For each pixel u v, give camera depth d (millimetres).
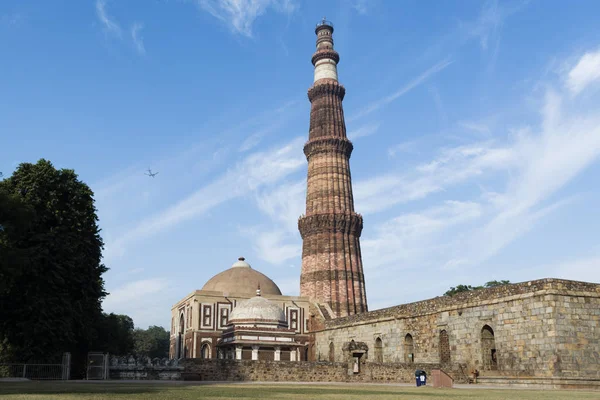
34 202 47938
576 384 38875
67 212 50719
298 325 81438
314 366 45156
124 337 82375
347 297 86750
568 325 40188
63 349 48812
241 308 66938
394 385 39844
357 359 46688
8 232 41219
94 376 41781
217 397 19719
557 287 40531
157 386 29438
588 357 40188
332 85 98750
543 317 40562
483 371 45562
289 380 44156
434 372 37906
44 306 45594
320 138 94938
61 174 52094
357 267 89688
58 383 33438
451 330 50031
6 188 48469
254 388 28781
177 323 86812
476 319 47125
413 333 55812
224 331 67500
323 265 87938
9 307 46812
